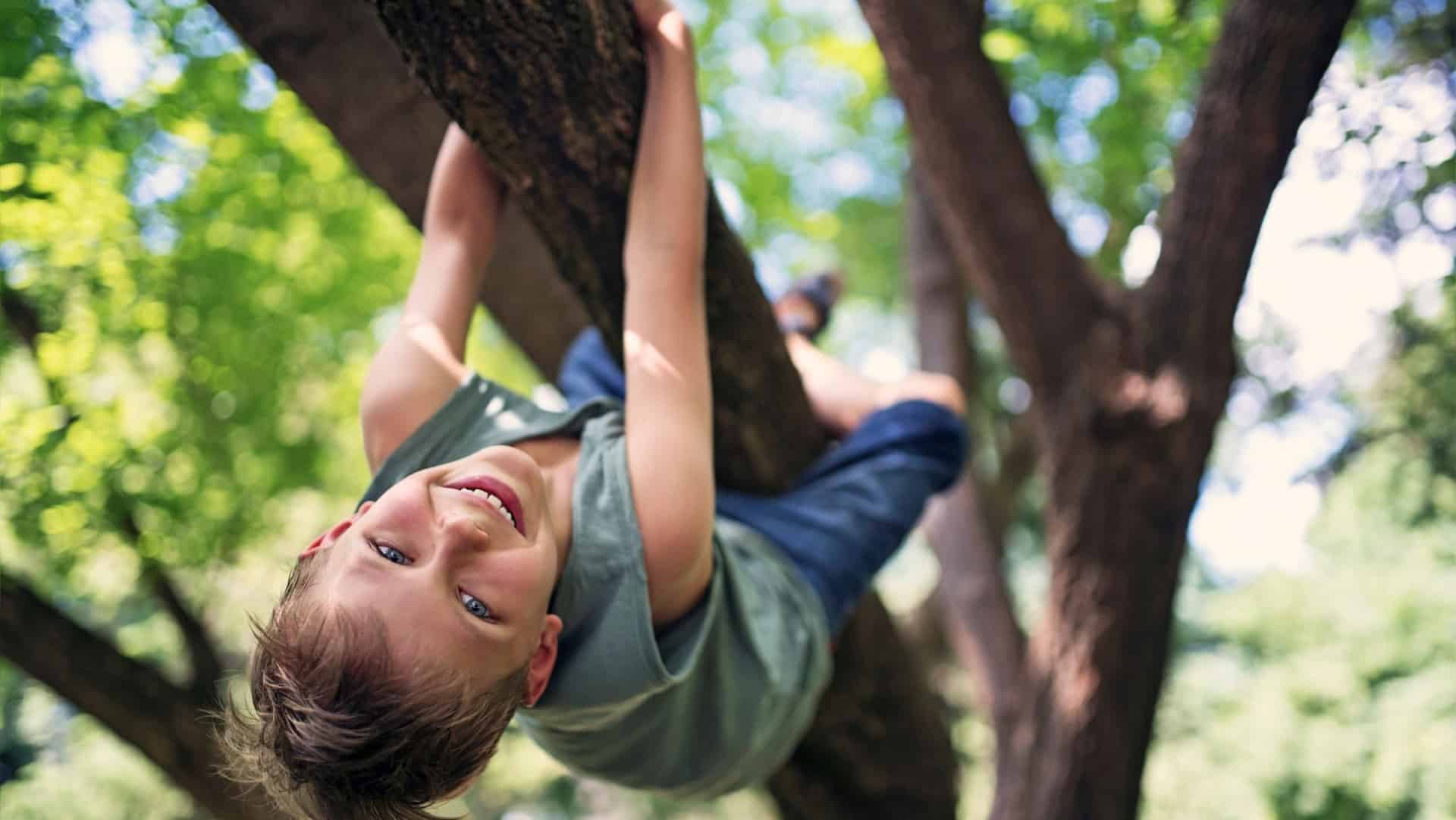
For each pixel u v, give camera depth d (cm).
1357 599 654
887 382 240
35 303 342
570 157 174
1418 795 593
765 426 217
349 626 131
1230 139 259
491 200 191
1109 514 281
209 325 405
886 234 735
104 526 353
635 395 170
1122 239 503
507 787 880
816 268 752
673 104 174
